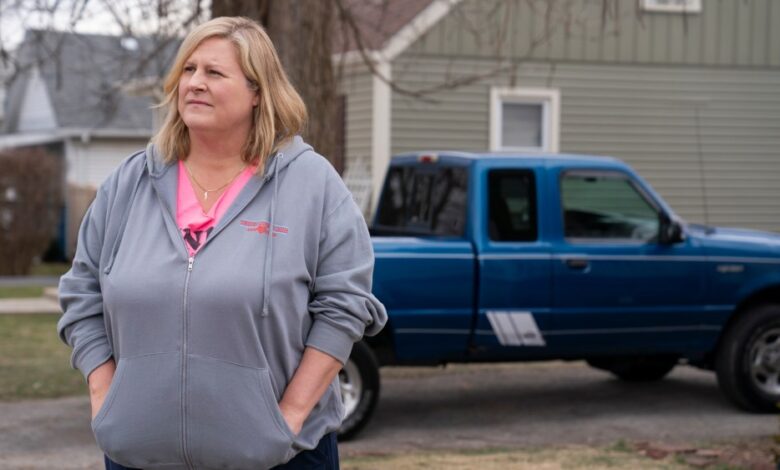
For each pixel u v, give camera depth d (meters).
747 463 6.60
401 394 9.31
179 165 3.00
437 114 14.42
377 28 10.19
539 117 15.09
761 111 16.03
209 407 2.77
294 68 7.71
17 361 10.56
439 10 14.11
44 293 16.39
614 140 15.37
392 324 7.47
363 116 14.56
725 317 8.28
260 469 2.82
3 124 32.56
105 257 2.96
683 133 15.68
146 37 9.73
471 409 8.67
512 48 12.70
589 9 14.88
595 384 9.78
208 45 2.94
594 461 6.70
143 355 2.80
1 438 7.59
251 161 2.96
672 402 8.95
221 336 2.77
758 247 8.38
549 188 7.93
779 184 16.17
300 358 2.93
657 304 8.12
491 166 7.85
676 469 6.48
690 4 15.55
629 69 15.34
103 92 11.82
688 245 8.20
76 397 9.00
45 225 21.17
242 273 2.80
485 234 7.72
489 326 7.69
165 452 2.81
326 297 2.95
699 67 15.70
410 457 6.84
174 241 2.85
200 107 2.89
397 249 7.46
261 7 7.75
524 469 6.48
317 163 3.03
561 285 7.85
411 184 8.62
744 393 8.32
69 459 7.02
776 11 15.97
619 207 8.15
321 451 3.04
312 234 2.93
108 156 27.20
